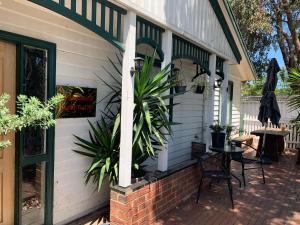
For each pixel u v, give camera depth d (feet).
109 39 10.26
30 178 10.66
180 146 22.00
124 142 10.93
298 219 13.28
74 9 8.71
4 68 9.71
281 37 43.75
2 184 9.95
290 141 33.76
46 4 7.84
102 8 9.92
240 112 37.73
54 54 10.95
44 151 10.96
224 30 20.67
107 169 11.62
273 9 42.39
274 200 15.79
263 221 12.96
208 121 20.04
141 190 11.39
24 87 10.12
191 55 16.92
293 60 43.50
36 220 10.92
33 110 6.05
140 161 12.85
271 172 22.27
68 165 11.96
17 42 9.82
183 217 13.01
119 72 12.89
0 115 5.59
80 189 12.59
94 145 12.37
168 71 12.85
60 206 11.69
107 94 13.65
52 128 11.02
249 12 37.29
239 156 19.13
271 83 22.59
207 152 19.66
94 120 13.08
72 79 11.86
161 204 12.87
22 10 9.80
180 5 14.33
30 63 10.32
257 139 36.70
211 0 17.87
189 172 15.67
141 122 11.48
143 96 11.85
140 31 12.01
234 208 14.37
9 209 10.21
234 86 34.37
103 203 13.84
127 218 10.62
